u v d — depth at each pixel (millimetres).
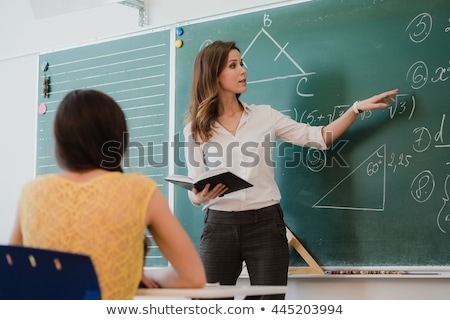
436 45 2514
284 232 2506
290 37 2854
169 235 1339
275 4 2910
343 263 2625
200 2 3168
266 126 2619
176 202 3119
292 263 2750
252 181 2510
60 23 3740
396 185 2541
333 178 2682
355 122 2648
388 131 2576
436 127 2482
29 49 3848
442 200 2445
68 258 1143
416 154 2512
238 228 2479
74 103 1314
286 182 2795
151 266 3180
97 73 3525
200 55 2621
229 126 2615
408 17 2582
